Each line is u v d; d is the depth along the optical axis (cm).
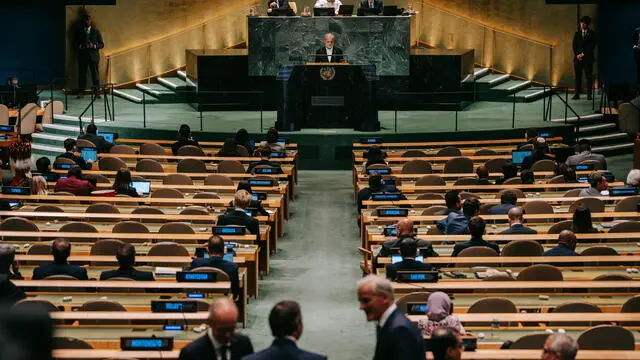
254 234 1249
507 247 1086
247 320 1141
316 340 1063
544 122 2389
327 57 2314
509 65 2944
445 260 1027
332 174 2173
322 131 2248
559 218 1338
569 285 912
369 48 2650
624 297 934
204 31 3008
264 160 1744
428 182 1603
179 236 1200
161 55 2955
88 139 1931
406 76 2666
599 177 1453
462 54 2658
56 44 2867
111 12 2875
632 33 2778
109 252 1140
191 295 901
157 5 2934
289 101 2241
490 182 1638
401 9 2697
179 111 2659
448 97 2658
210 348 536
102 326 805
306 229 1655
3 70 2866
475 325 834
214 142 2175
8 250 885
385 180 1556
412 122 2419
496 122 2395
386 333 521
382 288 526
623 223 1199
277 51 2650
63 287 921
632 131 2486
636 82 2750
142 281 937
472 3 2978
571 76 2878
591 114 2527
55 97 2820
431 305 741
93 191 1479
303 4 3041
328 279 1341
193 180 1711
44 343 145
